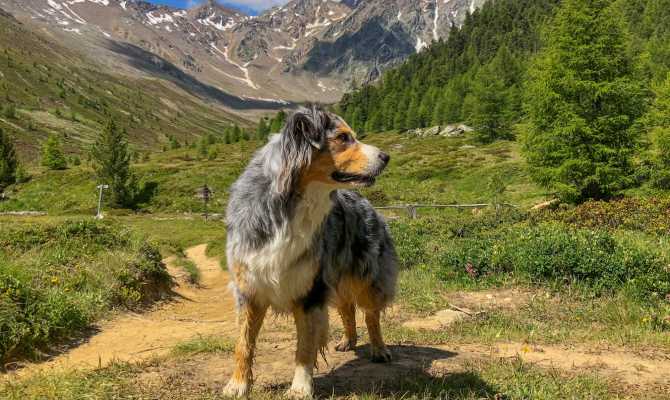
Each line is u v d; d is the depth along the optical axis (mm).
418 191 14133
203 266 6852
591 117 8852
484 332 2264
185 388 1475
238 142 34719
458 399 1421
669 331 2283
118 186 16797
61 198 17781
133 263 3746
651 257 3146
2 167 20094
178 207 16188
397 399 1425
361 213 1662
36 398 1375
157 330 2697
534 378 1597
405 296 3041
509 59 29438
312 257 1337
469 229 5227
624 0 33000
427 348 1985
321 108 1310
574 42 8867
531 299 2912
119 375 1564
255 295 1356
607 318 2514
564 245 3275
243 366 1405
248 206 1304
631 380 1604
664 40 25203
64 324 2395
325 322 1400
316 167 1295
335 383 1552
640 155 8703
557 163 9000
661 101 9812
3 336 2037
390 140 27047
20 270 2656
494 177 12422
